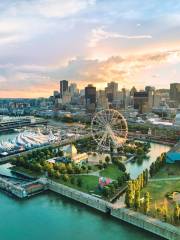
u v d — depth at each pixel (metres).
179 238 192.00
